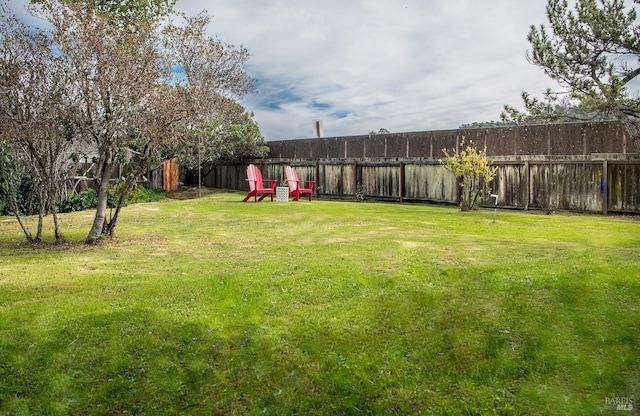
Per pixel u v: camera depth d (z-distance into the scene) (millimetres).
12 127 7148
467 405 3576
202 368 3842
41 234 8516
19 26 7352
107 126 7688
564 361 3928
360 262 6133
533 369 3887
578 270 5469
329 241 7930
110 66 7332
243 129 20125
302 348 4117
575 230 8953
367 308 4742
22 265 6332
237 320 4488
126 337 4109
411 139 16281
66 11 7410
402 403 3588
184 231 9336
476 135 14531
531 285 5098
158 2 12258
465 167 12820
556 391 3662
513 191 13656
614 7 10875
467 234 8477
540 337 4215
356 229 9172
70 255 7062
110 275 5758
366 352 4094
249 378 3781
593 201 12281
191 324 4355
